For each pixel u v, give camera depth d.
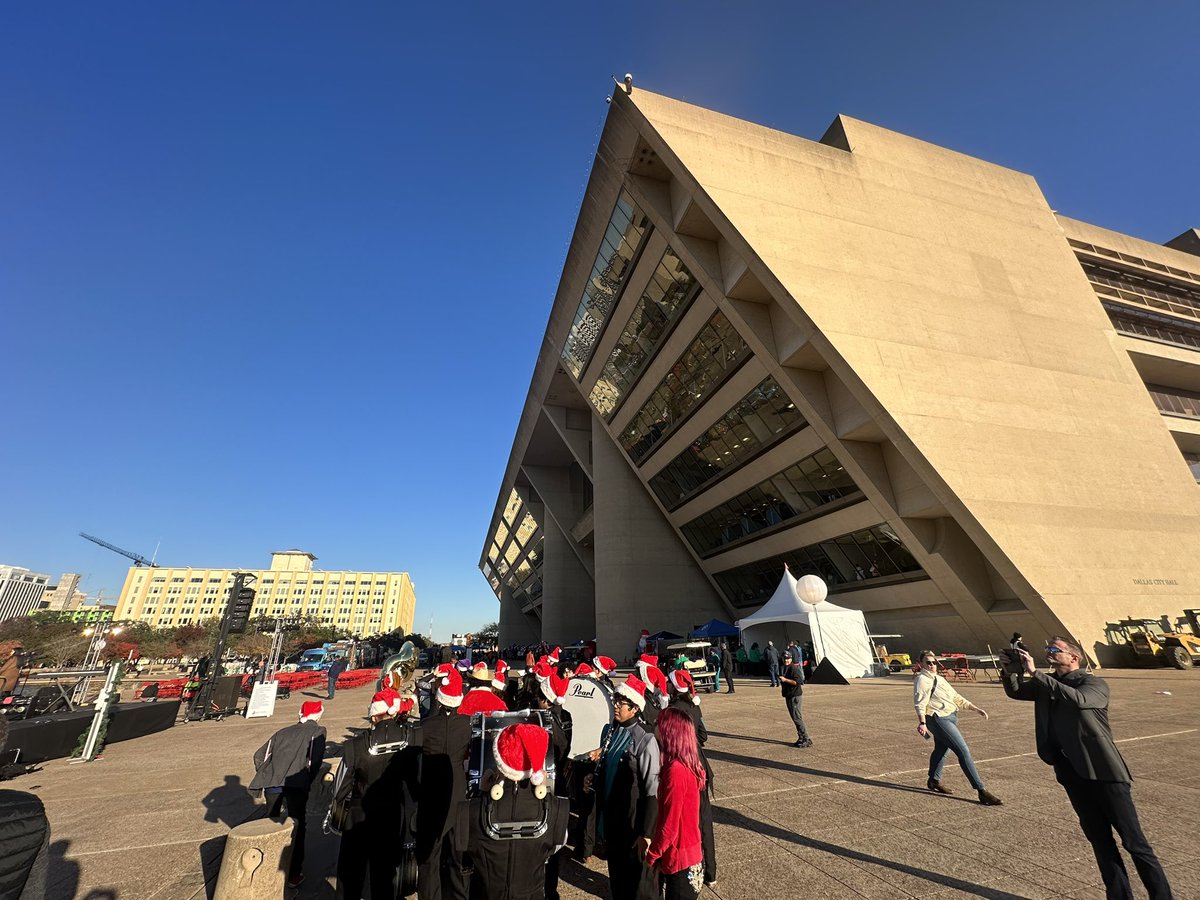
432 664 36.09
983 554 19.89
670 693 5.31
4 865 1.98
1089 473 21.97
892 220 25.08
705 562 35.69
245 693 21.80
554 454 54.84
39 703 13.53
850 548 25.67
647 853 3.01
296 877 4.50
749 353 24.75
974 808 5.45
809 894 3.85
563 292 33.94
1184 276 37.00
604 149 24.78
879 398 20.20
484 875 3.02
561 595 54.72
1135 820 3.27
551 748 5.13
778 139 24.61
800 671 8.84
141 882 4.64
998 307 25.05
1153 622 18.53
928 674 6.17
